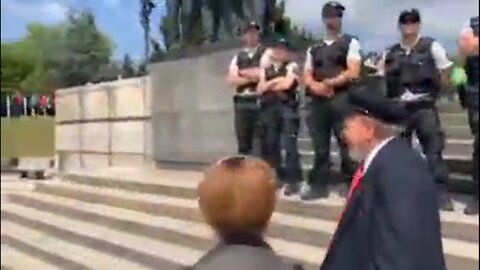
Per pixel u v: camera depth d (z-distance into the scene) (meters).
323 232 6.33
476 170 5.88
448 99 6.41
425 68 5.69
